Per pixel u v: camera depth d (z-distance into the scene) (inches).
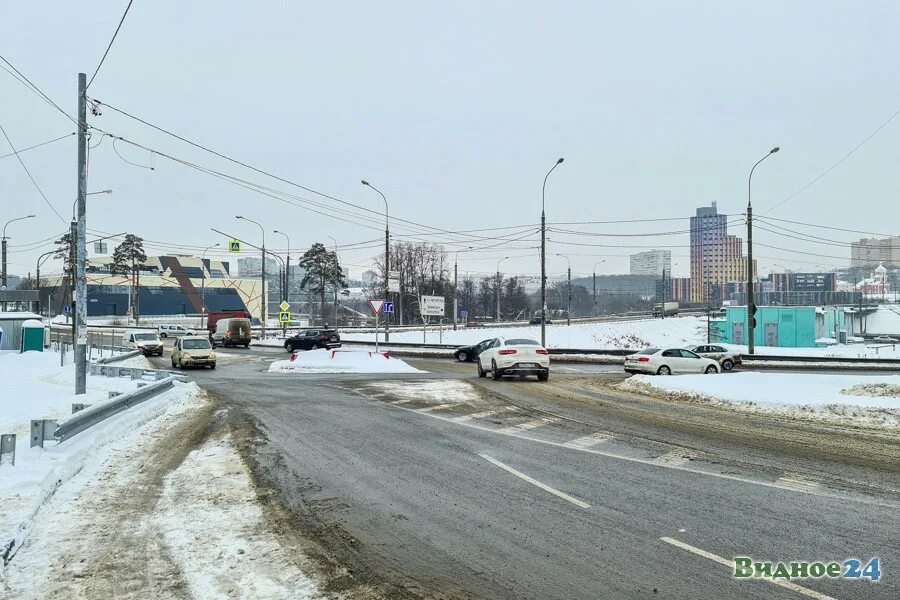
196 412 625.0
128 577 216.1
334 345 1878.7
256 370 1280.8
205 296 4574.3
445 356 1699.1
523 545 245.1
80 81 692.1
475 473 361.1
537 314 4719.5
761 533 255.3
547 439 465.7
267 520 276.8
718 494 312.2
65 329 2957.7
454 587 207.3
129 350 1763.0
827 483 331.9
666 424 538.0
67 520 277.6
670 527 263.9
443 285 3814.0
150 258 4827.8
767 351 1942.7
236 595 201.2
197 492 323.9
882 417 542.6
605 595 200.7
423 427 521.3
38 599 199.8
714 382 761.0
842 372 1301.7
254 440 467.8
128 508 295.6
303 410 631.2
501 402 688.4
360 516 282.7
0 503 280.7
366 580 212.7
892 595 198.8
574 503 299.7
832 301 4931.1
